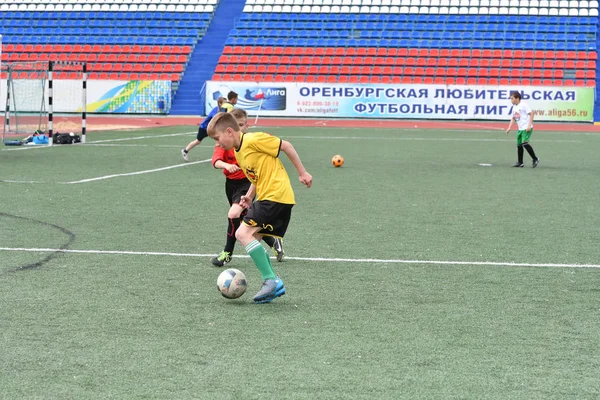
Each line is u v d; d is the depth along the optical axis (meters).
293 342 6.29
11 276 8.39
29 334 6.42
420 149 26.91
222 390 5.23
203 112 45.06
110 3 53.31
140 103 45.06
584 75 45.81
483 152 26.00
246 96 43.88
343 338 6.41
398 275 8.71
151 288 8.00
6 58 50.28
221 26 52.03
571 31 48.72
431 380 5.46
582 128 39.22
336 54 48.31
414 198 15.08
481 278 8.59
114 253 9.69
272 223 7.58
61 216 12.34
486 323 6.88
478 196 15.46
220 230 11.40
